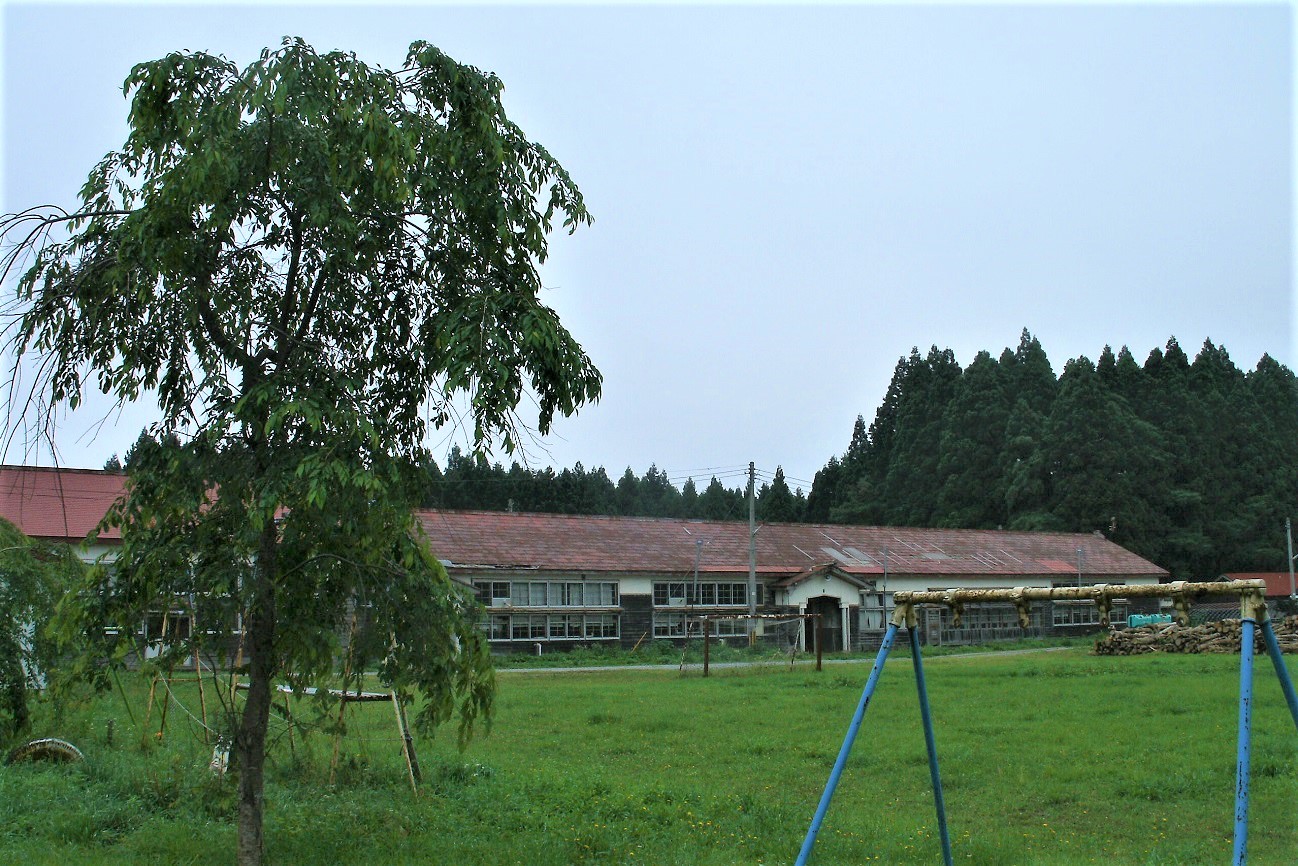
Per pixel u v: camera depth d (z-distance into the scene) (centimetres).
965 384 7125
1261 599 623
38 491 2758
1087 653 4012
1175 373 6881
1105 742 1455
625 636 4159
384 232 733
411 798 1013
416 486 754
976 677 2697
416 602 741
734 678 2930
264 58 661
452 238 728
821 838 893
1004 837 916
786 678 2836
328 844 814
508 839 863
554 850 818
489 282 731
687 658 3688
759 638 4175
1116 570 5612
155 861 757
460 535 4084
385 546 718
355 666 745
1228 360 7306
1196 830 957
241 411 665
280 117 666
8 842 796
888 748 1427
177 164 657
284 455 662
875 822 980
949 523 6788
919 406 7438
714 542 4750
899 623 723
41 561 1260
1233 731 1512
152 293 686
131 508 696
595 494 7419
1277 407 7138
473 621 796
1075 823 997
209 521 696
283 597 714
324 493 612
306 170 691
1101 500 6197
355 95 680
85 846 805
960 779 1203
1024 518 6325
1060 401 6481
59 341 688
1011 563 5319
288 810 927
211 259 689
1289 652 3450
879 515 7381
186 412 719
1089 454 6294
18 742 1190
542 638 3984
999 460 6769
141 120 661
